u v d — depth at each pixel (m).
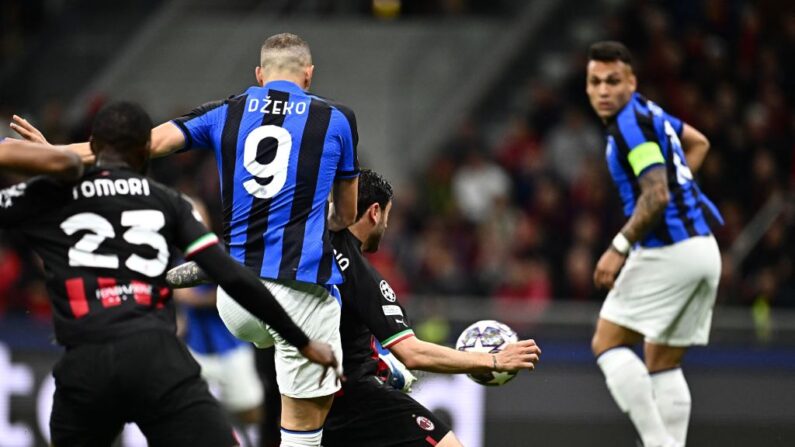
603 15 57.50
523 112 54.78
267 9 57.94
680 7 51.50
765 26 50.50
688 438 32.44
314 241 17.81
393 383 20.56
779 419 32.66
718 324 33.12
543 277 39.75
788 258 41.12
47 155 15.50
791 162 45.81
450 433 19.39
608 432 32.31
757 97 48.69
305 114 18.06
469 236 45.91
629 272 22.39
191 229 15.92
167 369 15.62
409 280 41.56
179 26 57.53
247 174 17.89
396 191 51.69
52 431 16.03
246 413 33.38
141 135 16.42
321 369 18.11
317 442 18.56
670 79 48.56
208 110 18.34
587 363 32.62
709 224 22.67
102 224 15.85
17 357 32.50
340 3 57.97
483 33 57.19
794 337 33.03
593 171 45.22
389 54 56.34
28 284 37.88
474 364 18.30
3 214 15.80
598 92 22.20
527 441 32.03
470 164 48.47
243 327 18.19
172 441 15.60
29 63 55.38
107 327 15.51
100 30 57.16
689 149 23.27
